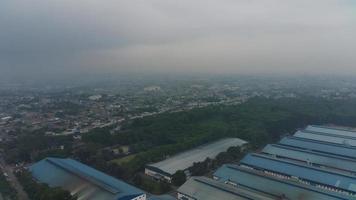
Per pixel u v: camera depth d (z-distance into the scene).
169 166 159.75
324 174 146.62
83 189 121.56
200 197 120.50
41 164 152.12
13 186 142.00
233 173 145.62
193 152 185.38
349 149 190.75
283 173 152.38
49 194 110.56
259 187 132.00
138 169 162.25
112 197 112.25
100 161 164.38
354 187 132.50
